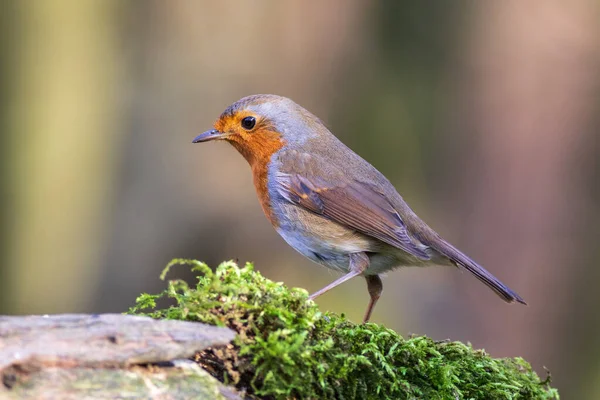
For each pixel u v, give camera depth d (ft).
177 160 48.34
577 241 48.88
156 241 47.50
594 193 49.21
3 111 47.65
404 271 49.47
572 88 49.80
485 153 51.24
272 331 13.51
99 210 47.75
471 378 16.29
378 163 53.26
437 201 52.19
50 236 47.21
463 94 52.80
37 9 48.24
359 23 53.21
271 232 48.24
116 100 48.88
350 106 53.26
